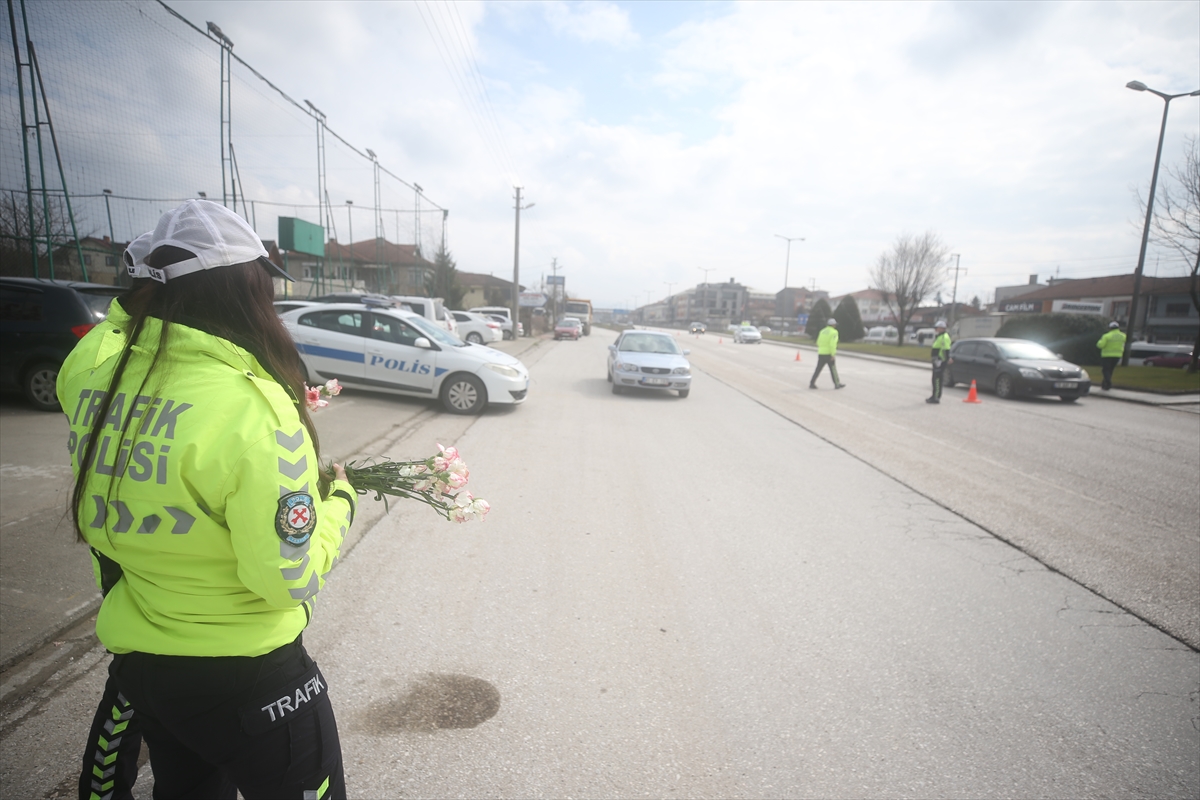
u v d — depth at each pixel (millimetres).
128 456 1166
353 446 7082
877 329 63500
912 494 6344
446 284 38094
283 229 16672
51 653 2854
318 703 1411
